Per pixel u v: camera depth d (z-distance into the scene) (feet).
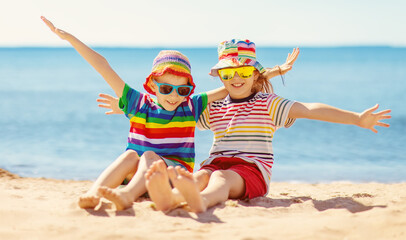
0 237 8.21
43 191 14.61
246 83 14.20
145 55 514.68
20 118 57.72
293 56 16.69
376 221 9.35
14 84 129.39
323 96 89.20
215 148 14.33
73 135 44.83
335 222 9.40
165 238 8.29
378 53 602.44
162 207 10.51
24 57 448.24
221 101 14.74
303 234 8.66
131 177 12.86
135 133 13.82
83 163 31.63
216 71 15.16
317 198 14.16
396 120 53.72
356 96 88.17
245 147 13.88
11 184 16.80
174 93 13.53
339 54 560.61
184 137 13.83
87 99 84.58
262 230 8.93
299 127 50.26
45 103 77.25
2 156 33.68
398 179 26.63
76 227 8.89
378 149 37.14
